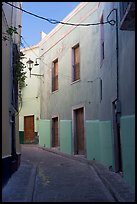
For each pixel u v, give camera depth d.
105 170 11.91
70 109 18.72
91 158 15.55
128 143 9.05
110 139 12.14
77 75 18.42
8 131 9.97
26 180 10.16
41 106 24.44
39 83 25.17
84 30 17.11
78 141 18.02
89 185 9.70
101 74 14.01
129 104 8.91
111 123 11.90
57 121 21.55
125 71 9.41
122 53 9.85
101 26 14.26
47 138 22.88
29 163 14.73
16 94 12.84
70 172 12.23
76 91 17.94
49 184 9.88
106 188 9.21
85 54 16.92
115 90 10.99
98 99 14.80
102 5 13.87
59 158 17.16
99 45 14.66
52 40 22.11
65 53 19.80
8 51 10.37
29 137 26.47
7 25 10.15
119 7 9.79
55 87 21.94
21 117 27.27
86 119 16.48
